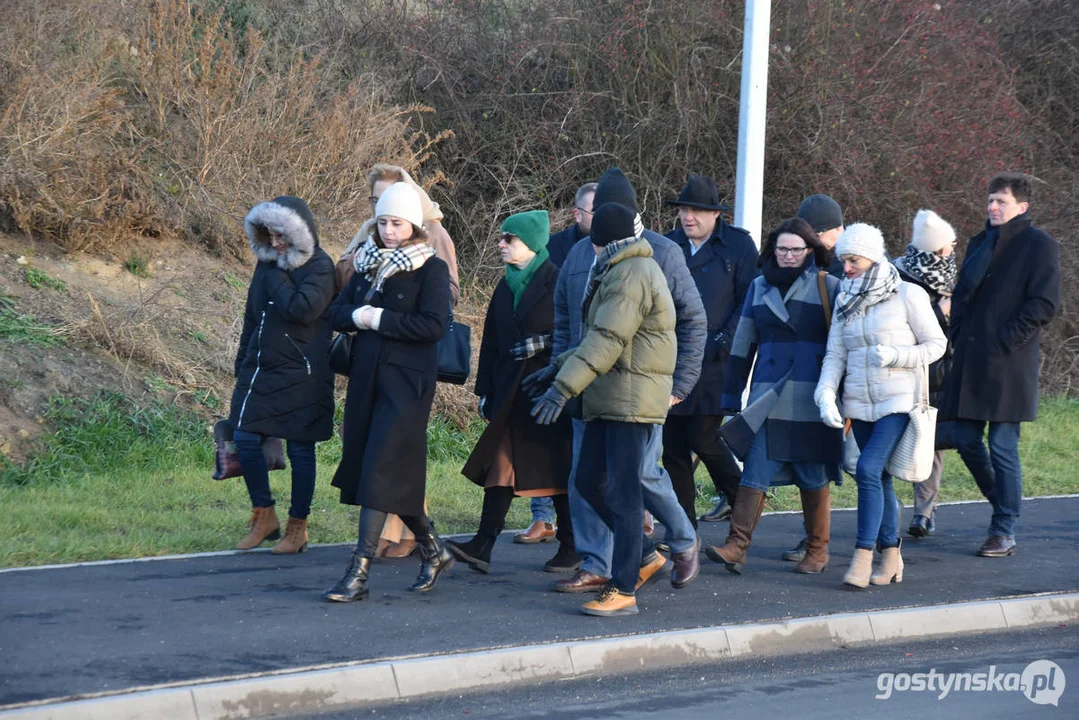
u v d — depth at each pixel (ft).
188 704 51.08
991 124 190.08
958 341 91.81
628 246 66.69
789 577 81.15
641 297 66.13
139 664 55.21
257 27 171.83
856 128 177.88
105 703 49.47
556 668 60.39
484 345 81.25
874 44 182.80
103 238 132.98
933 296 91.15
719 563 83.82
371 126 153.07
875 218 182.60
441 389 129.18
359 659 57.26
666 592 75.25
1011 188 91.20
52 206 127.54
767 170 181.16
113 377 115.14
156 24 142.92
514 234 78.48
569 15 184.24
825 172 178.09
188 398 117.60
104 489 97.55
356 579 69.72
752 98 108.88
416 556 84.89
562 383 64.69
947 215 184.65
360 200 151.33
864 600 74.23
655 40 180.55
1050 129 208.23
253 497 83.20
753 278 89.86
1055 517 107.24
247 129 144.25
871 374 77.97
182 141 143.84
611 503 68.39
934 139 181.98
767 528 99.86
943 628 71.72
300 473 82.79
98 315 118.73
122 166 133.59
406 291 71.15
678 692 58.44
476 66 184.03
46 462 101.60
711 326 88.94
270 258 80.38
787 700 57.57
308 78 151.02
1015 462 90.74
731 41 179.83
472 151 182.29
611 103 181.78
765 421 80.64
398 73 180.34
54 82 127.65
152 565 77.77
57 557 78.13
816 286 80.64
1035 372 90.68
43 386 109.50
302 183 147.95
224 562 79.46
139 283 131.85
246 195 144.56
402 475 70.03
